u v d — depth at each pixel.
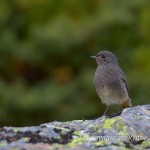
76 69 21.73
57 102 19.95
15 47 21.14
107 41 21.47
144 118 10.18
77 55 21.44
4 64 21.41
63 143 9.36
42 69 21.61
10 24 21.75
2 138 9.46
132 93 20.17
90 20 21.08
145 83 20.19
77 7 21.97
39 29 20.88
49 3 21.92
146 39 21.95
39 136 9.59
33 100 19.84
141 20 21.58
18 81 20.83
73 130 9.94
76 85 20.34
